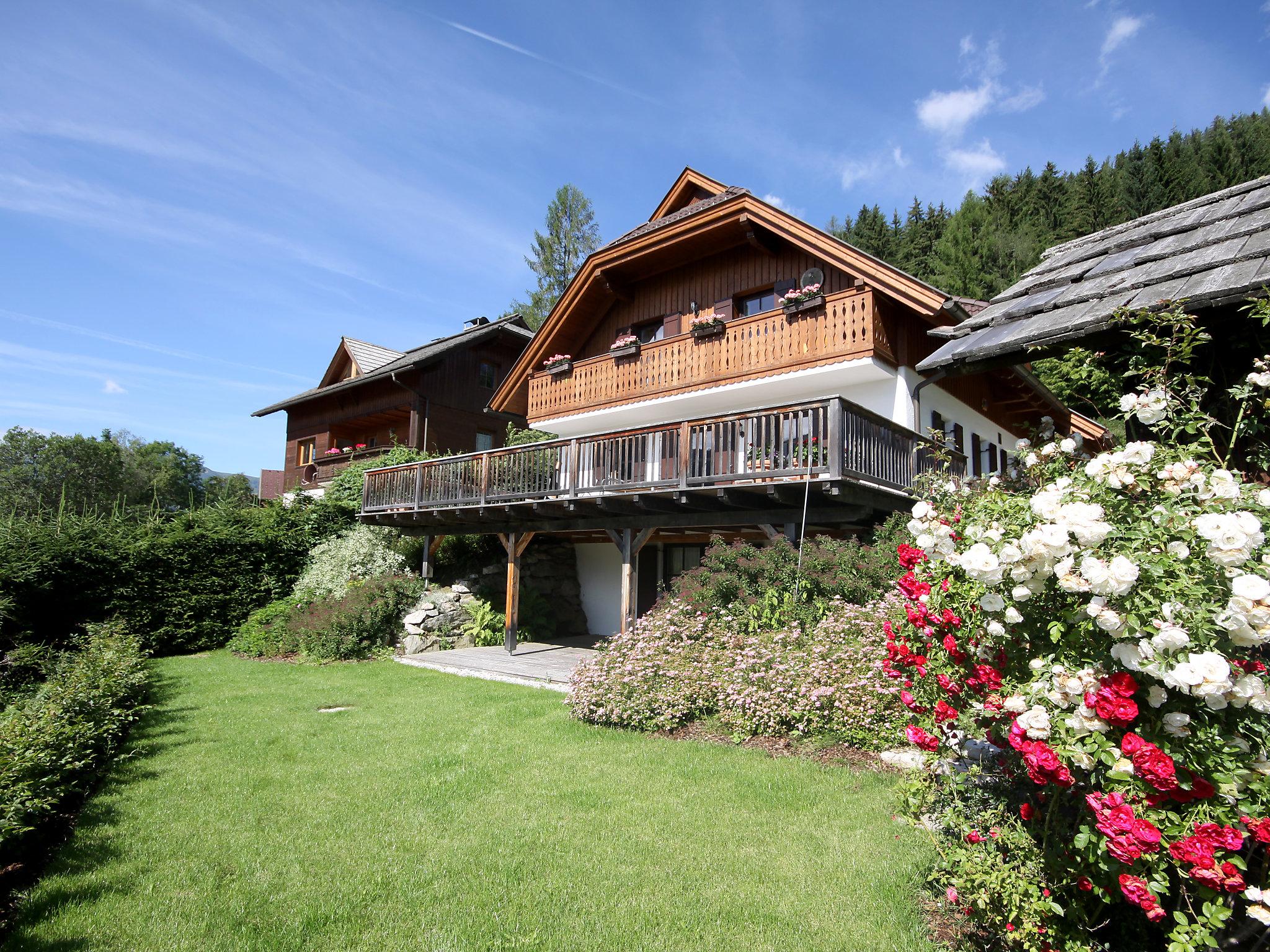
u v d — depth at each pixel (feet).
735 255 42.34
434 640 43.04
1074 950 7.88
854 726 18.70
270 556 51.90
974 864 8.76
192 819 15.83
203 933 11.03
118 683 25.84
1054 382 15.56
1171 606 6.65
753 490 27.76
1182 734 6.95
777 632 23.65
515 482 37.09
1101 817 6.78
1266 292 10.16
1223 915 6.51
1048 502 7.84
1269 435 12.31
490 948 10.36
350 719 25.55
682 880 12.20
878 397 35.94
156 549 46.39
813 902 11.26
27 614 40.01
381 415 78.43
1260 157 122.93
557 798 16.44
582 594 52.90
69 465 131.95
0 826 13.03
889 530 25.88
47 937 11.01
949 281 106.73
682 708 21.71
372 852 13.89
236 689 32.32
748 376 38.47
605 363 46.52
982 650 8.69
